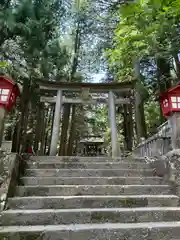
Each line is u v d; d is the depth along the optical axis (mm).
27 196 3461
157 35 3824
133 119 12188
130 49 4859
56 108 7547
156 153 5539
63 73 11398
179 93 4094
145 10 2557
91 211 2988
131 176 4289
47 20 9430
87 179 3955
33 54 8758
